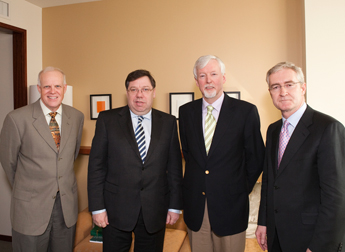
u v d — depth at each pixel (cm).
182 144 201
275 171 150
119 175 171
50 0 310
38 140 181
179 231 262
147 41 296
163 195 178
